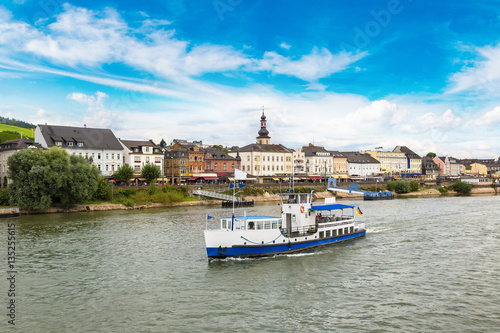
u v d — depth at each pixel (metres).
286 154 157.75
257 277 35.75
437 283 33.78
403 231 58.84
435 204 105.31
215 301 30.14
